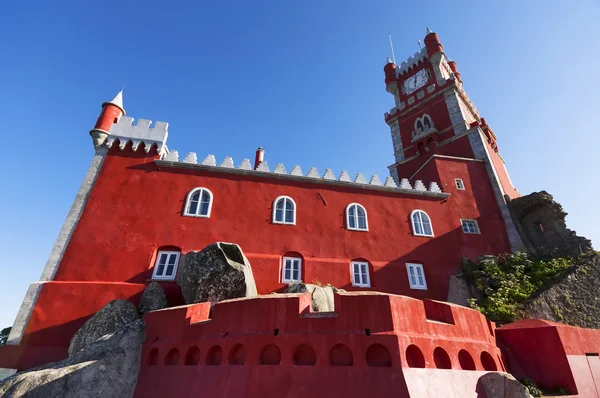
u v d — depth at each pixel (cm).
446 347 1051
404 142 3681
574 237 2328
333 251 2177
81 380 1114
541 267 2152
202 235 2017
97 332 1482
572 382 1183
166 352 1180
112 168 2112
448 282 2259
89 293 1694
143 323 1342
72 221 1903
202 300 1464
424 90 3694
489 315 1817
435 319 1195
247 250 2041
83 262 1797
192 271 1551
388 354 938
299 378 930
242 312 1101
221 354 1057
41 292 1658
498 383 1030
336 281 2075
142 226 1964
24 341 1538
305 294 1144
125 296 1714
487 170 2856
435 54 3747
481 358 1161
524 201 2606
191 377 1057
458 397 939
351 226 2312
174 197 2100
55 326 1591
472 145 3050
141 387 1159
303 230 2198
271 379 941
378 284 2123
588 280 1970
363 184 2470
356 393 880
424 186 2816
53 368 1173
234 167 2308
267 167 2388
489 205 2677
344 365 949
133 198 2038
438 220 2497
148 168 2158
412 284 2195
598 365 1341
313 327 1017
